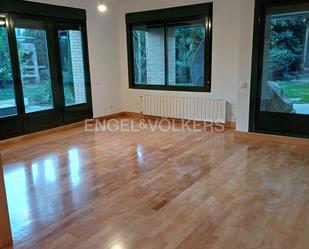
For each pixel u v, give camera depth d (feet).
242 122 16.44
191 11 18.86
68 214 8.71
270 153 13.76
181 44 20.22
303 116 14.96
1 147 15.75
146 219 8.32
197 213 8.57
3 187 7.13
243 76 15.83
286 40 14.78
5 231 7.22
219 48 18.35
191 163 12.69
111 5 21.98
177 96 20.93
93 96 21.61
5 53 16.05
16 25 16.33
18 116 16.90
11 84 16.56
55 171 12.16
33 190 10.41
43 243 7.34
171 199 9.47
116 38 22.88
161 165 12.54
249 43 15.29
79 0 19.56
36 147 15.62
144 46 22.15
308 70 14.55
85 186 10.63
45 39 17.95
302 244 7.06
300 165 12.16
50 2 17.80
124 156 13.84
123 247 7.08
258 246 7.00
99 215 8.61
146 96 22.12
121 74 23.71
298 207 8.80
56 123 19.16
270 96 15.70
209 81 19.20
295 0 14.08
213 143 15.61
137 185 10.60
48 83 18.52
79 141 16.62
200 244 7.14
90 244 7.23
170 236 7.49
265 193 9.74
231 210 8.70
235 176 11.18
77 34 19.94
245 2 14.97
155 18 20.68
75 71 20.21
